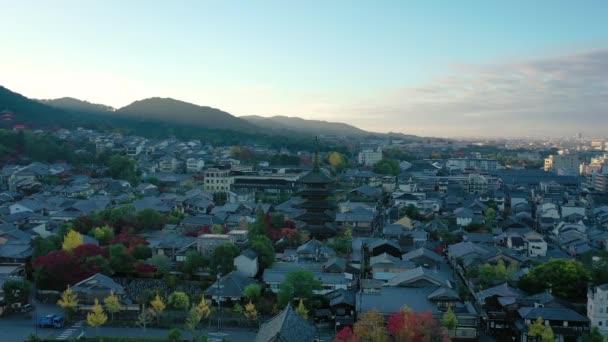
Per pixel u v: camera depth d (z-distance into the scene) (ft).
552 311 286.87
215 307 323.37
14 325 296.51
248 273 364.38
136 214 511.40
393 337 258.57
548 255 447.42
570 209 655.35
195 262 367.86
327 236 480.23
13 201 619.26
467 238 494.18
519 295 314.96
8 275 351.05
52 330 290.97
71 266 341.21
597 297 279.28
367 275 389.60
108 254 378.73
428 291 320.70
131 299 326.24
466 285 374.43
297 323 240.53
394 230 513.45
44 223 493.36
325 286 345.51
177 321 305.12
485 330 307.37
